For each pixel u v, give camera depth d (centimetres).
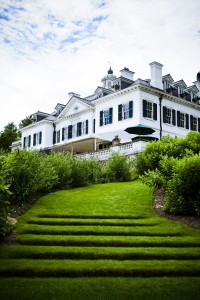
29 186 1517
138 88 3228
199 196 1318
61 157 2106
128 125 3294
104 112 3619
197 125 3950
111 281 785
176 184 1359
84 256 938
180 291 729
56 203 1486
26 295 698
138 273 838
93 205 1458
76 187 2000
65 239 1043
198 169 1315
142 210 1399
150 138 2612
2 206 1101
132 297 695
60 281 782
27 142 5062
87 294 708
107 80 4597
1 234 1073
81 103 4044
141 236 1110
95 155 2720
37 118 5009
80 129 4059
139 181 2014
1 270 822
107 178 2217
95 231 1128
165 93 3447
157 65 3541
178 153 1752
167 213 1381
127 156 2361
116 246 1026
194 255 944
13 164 1502
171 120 3562
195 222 1252
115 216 1309
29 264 859
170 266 863
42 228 1144
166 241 1041
